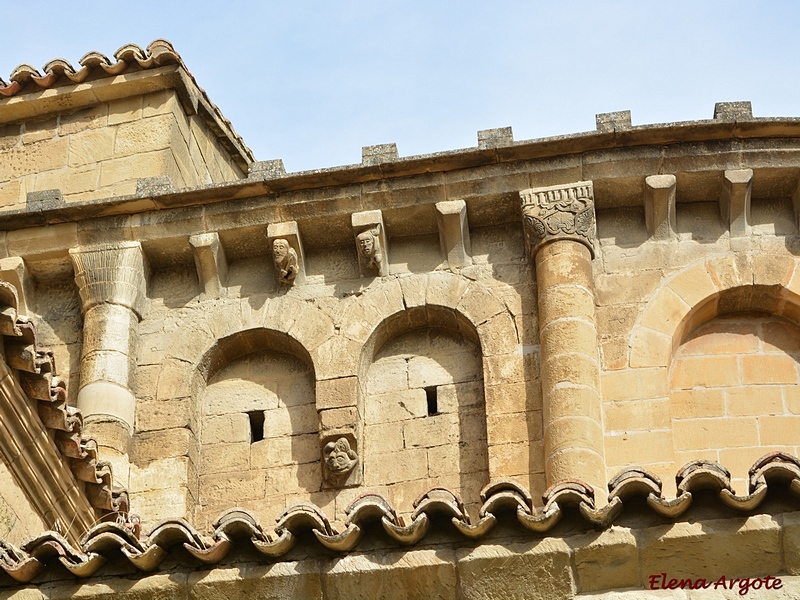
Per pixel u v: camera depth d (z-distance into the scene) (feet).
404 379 67.87
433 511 40.09
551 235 67.92
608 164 69.21
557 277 66.95
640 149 69.31
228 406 68.69
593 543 39.17
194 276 71.92
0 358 50.60
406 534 39.68
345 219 70.28
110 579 40.73
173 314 70.64
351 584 39.73
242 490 66.44
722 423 65.21
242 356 70.08
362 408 67.15
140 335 70.28
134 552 40.63
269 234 70.23
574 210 68.49
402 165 69.87
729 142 69.10
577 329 65.51
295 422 67.67
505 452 63.98
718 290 67.36
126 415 67.56
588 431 62.95
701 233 69.10
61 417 53.21
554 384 64.28
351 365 67.41
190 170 79.77
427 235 70.59
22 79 78.95
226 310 70.08
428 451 65.77
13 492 52.70
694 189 69.36
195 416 68.23
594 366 65.00
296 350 69.00
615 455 63.41
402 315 68.54
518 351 66.54
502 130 70.85
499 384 65.72
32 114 78.95
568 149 69.46
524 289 68.33
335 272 70.38
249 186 70.79
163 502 65.57
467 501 64.23
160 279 71.97
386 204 69.97
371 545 40.19
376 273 69.67
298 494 65.77
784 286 67.21
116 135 77.71
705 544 38.86
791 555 38.50
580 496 39.42
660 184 68.44
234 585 40.06
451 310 68.03
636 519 39.47
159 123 77.71
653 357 65.77
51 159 77.66
